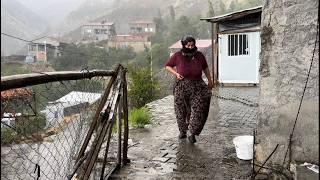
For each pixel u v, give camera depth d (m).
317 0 3.86
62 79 3.02
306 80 4.00
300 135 4.11
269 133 4.28
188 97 6.00
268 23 4.13
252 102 10.63
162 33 90.81
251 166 4.89
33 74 2.58
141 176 4.62
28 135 2.45
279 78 4.14
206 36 73.06
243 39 15.10
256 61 15.01
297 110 4.10
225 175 4.63
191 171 4.80
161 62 49.41
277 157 4.26
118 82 4.56
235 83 15.38
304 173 3.87
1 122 2.22
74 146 3.29
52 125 2.81
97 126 3.79
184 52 5.82
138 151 5.70
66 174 3.20
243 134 6.80
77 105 3.38
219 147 5.89
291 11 3.99
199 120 5.95
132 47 68.56
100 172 4.43
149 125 7.68
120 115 4.80
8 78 2.25
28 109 2.44
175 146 5.97
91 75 3.69
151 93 12.75
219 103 10.70
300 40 3.98
